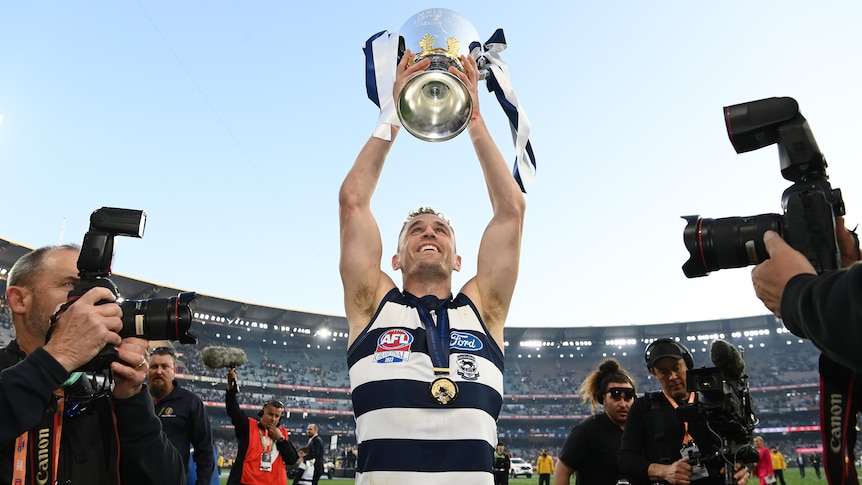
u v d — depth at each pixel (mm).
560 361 75625
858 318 1446
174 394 6109
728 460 3668
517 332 73188
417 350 3059
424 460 2801
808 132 1961
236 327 65188
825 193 1929
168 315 2291
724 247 1974
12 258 48750
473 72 3369
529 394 68938
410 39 3520
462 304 3324
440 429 2863
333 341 68875
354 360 3135
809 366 66625
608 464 5117
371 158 3521
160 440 2699
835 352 1534
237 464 8492
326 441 58094
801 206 1838
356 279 3281
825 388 1882
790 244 1837
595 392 5863
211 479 6219
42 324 2633
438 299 3336
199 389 56031
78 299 2252
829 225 1803
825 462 1860
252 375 61719
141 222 2412
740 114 2055
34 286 2635
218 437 55031
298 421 60500
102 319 2205
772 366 68438
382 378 2984
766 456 16469
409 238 3529
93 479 2562
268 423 8750
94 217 2402
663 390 4770
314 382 65000
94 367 2252
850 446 1828
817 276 1648
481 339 3197
